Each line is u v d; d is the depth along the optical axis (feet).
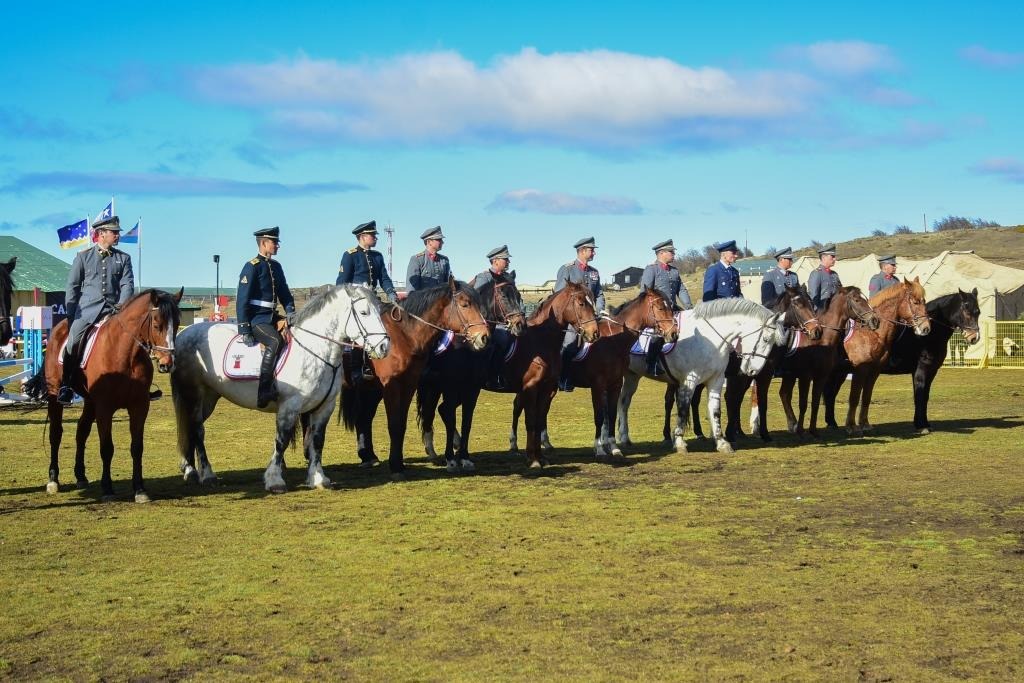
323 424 37.88
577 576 25.46
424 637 21.06
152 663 19.70
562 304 42.60
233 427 59.06
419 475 41.09
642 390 85.46
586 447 50.42
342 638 21.04
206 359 37.24
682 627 21.57
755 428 54.80
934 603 23.16
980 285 114.01
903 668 19.12
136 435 35.14
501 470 42.47
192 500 35.50
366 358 40.16
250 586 24.73
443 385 42.19
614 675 18.88
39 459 45.91
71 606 23.25
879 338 52.65
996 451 47.19
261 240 36.86
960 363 109.70
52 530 30.68
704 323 47.09
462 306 38.81
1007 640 20.63
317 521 31.91
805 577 25.35
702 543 28.91
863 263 125.18
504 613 22.58
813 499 35.58
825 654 19.89
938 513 33.12
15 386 86.43
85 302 35.96
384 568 26.30
